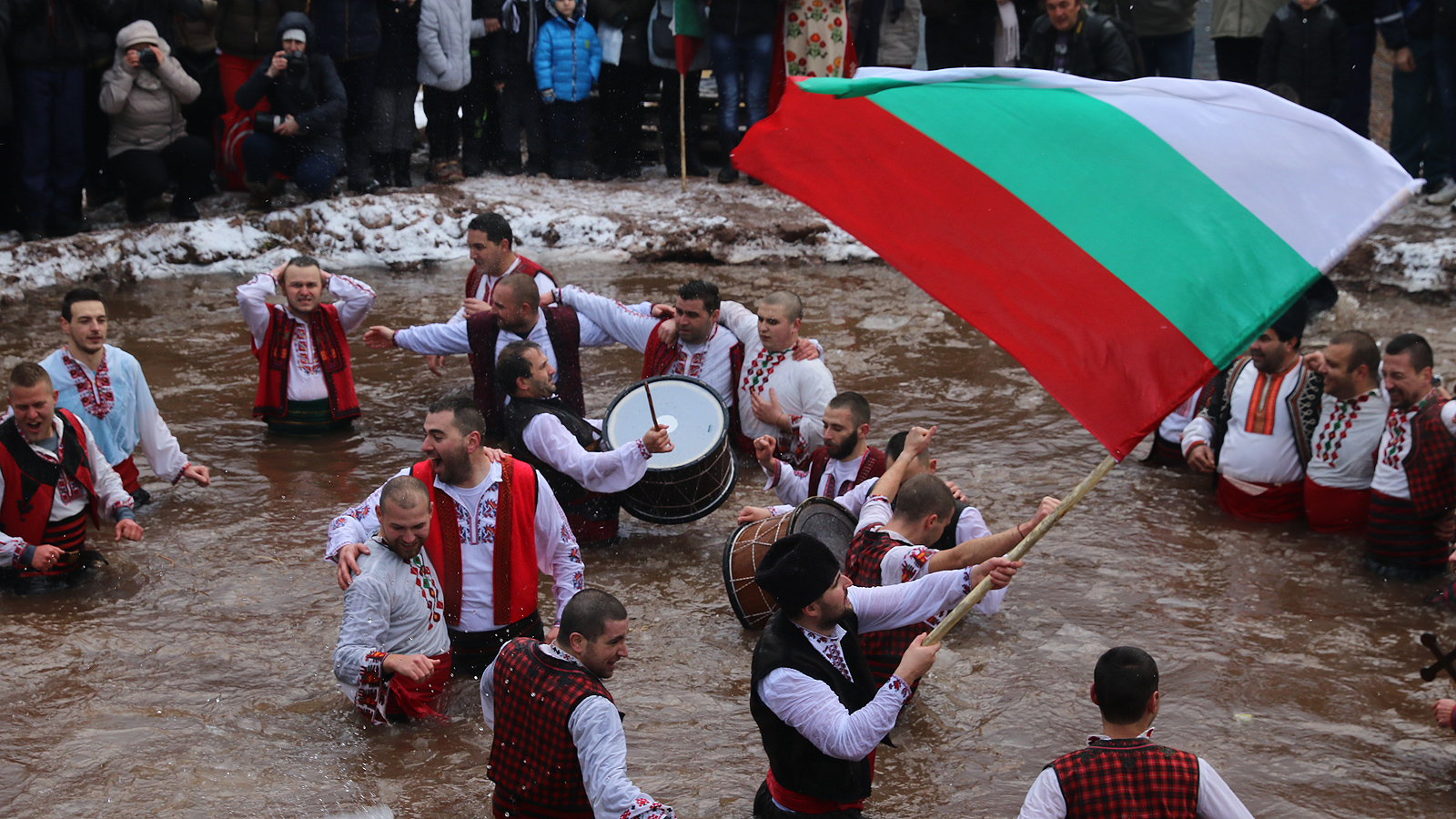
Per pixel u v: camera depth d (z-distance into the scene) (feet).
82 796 18.85
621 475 26.71
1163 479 33.06
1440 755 20.39
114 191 54.65
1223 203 16.46
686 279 52.19
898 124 18.51
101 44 48.75
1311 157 16.38
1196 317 15.81
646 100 68.18
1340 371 28.37
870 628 18.63
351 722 21.30
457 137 59.06
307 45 50.55
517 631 22.57
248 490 31.71
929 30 58.59
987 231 17.35
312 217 53.57
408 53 55.11
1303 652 23.82
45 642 23.95
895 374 40.88
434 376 41.01
